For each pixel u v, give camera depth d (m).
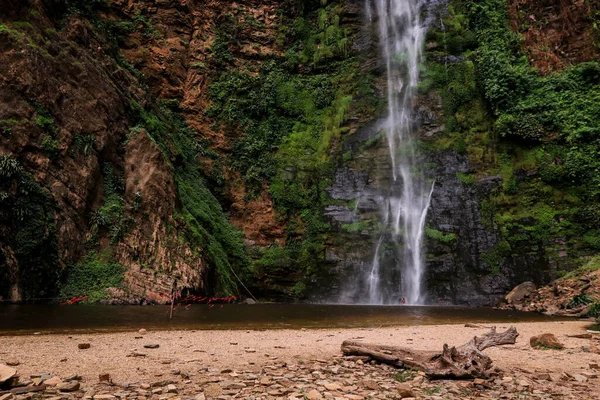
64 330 10.75
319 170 31.69
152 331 10.80
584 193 26.23
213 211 29.28
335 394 4.82
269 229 30.17
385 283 27.86
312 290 27.81
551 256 25.08
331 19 37.25
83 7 26.94
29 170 19.59
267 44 36.84
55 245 19.27
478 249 27.03
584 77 30.03
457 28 34.28
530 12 34.38
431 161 30.67
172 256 22.09
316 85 35.38
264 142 32.78
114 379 5.46
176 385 5.11
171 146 28.22
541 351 8.69
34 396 4.45
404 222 29.45
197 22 35.53
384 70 34.69
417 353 6.52
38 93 20.94
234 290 26.03
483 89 31.44
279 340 9.62
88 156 21.94
